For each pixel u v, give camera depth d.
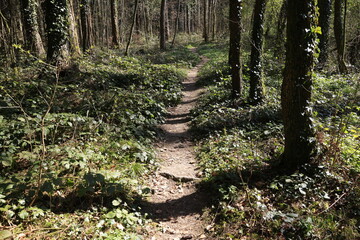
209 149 7.43
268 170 5.84
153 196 5.49
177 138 8.90
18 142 6.08
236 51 10.73
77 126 7.49
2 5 14.30
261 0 9.63
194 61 24.45
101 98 9.90
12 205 4.15
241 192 5.09
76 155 5.38
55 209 4.44
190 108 12.12
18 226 3.86
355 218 4.11
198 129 9.16
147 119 9.19
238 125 8.83
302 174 5.13
